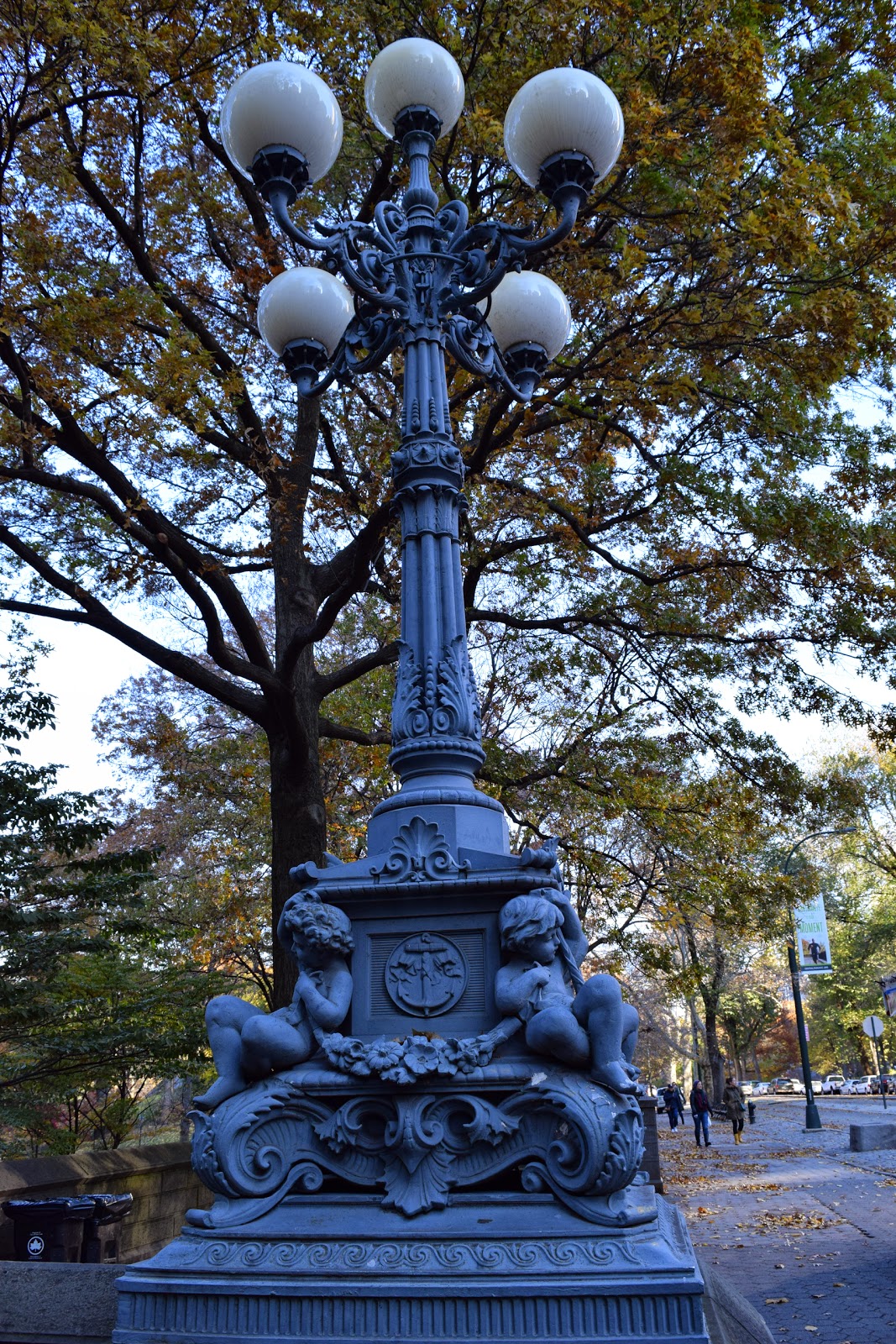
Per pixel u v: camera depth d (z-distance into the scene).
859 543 11.40
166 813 21.94
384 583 13.52
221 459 11.23
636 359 9.41
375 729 17.06
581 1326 3.03
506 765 14.92
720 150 8.48
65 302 8.22
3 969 10.56
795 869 26.42
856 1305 8.41
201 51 8.80
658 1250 3.18
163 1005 12.56
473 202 9.89
